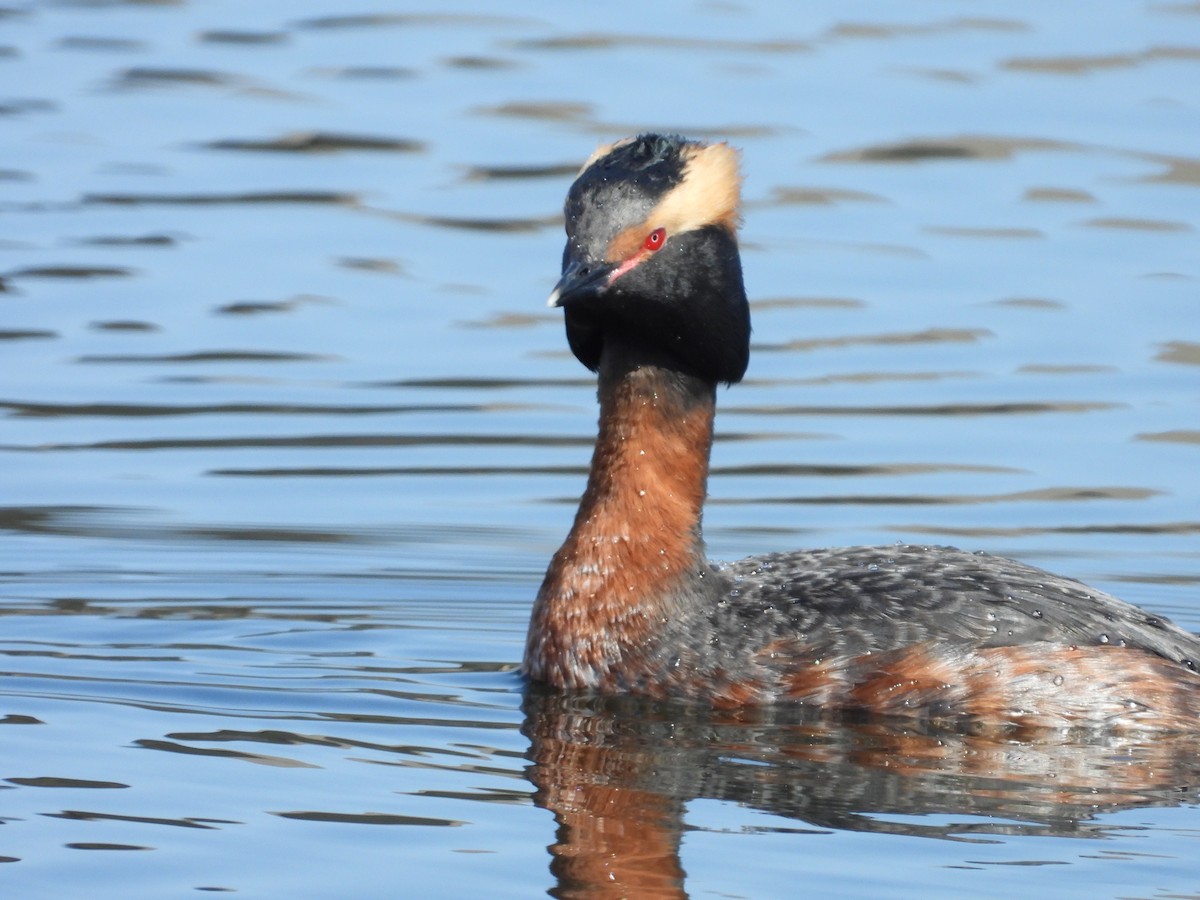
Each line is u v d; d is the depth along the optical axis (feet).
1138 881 30.50
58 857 30.55
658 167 39.88
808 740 37.19
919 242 70.79
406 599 47.52
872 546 43.11
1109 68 84.64
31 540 50.83
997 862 31.19
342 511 53.26
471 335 64.75
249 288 67.46
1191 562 50.19
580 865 30.76
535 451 57.47
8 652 42.06
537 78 84.69
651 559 40.19
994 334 64.39
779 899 29.71
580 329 41.27
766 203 73.87
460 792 33.88
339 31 90.38
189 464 56.13
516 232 72.13
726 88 82.79
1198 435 57.72
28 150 78.23
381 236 71.92
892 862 31.14
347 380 61.67
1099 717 38.06
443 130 79.82
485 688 40.37
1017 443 57.57
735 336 40.75
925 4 92.38
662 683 39.55
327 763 35.12
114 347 63.26
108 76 85.30
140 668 41.16
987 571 40.65
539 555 50.85
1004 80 83.51
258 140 79.56
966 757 36.40
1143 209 72.74
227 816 32.37
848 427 58.80
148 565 49.34
